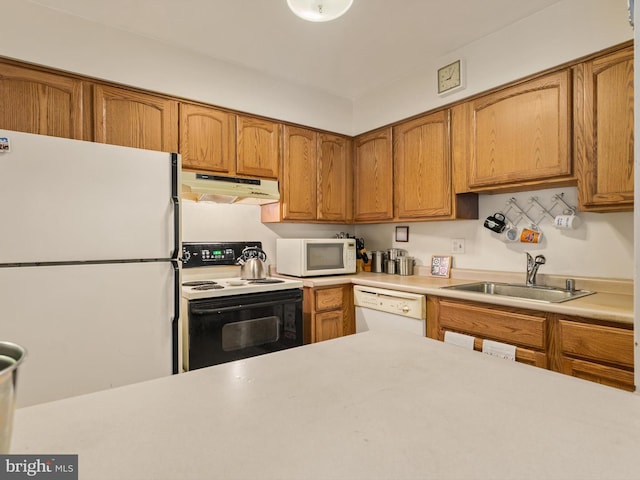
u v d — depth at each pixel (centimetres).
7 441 38
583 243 202
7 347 43
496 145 212
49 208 144
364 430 51
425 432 50
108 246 157
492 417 54
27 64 181
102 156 156
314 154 288
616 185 165
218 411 57
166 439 49
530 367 75
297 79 273
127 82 207
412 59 243
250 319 218
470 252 256
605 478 41
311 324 247
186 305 200
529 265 217
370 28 206
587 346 149
